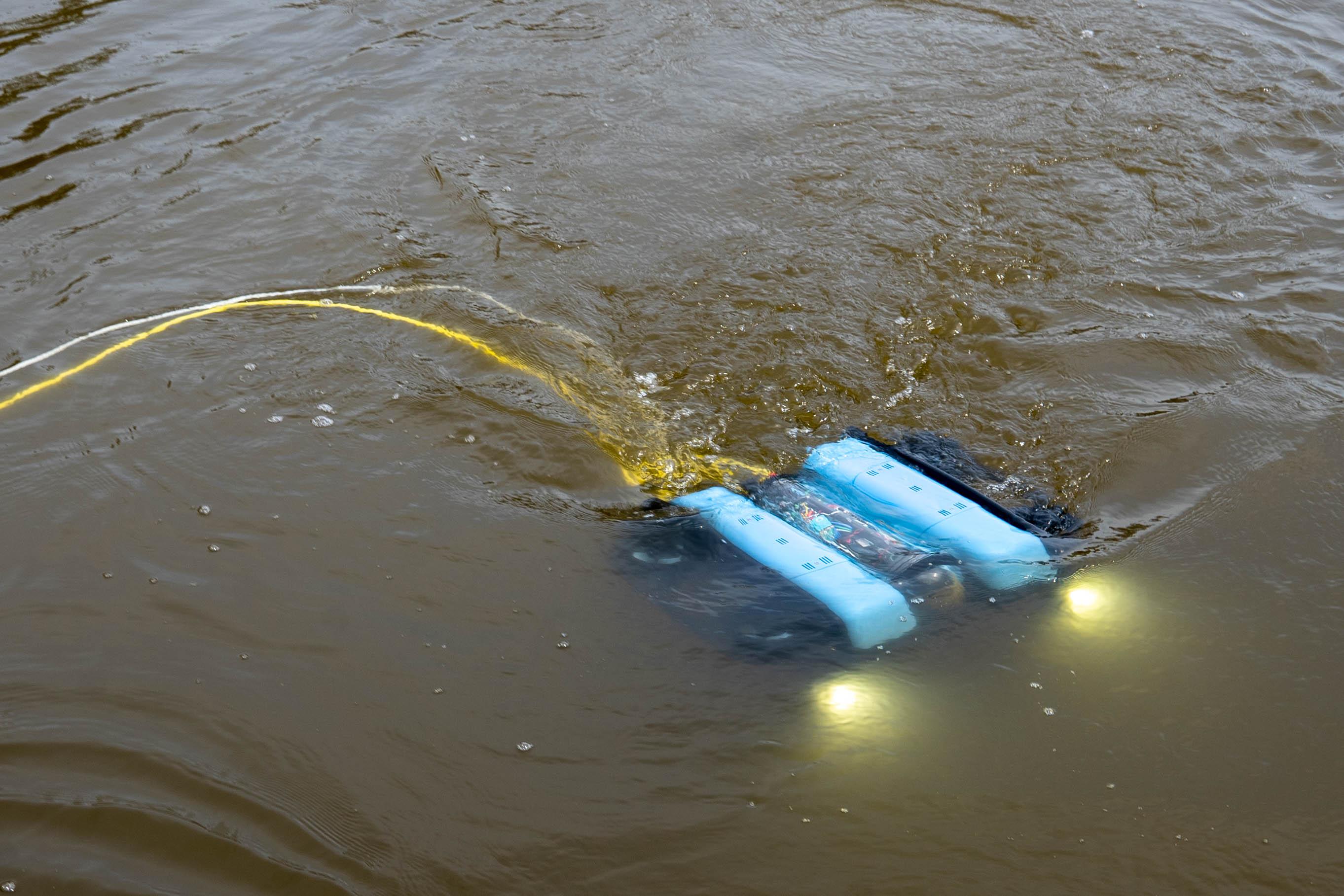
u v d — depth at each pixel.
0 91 7.91
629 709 3.62
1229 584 4.13
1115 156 7.45
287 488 4.62
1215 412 5.14
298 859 3.13
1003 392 5.33
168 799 3.28
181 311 5.77
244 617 3.96
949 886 3.08
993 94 8.27
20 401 5.09
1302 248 6.47
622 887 3.09
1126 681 3.71
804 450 4.99
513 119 7.86
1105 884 3.08
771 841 3.22
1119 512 4.55
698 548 4.29
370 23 9.23
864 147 7.52
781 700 3.64
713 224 6.71
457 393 5.26
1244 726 3.55
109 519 4.42
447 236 6.54
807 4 9.83
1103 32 9.33
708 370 5.50
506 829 3.24
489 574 4.19
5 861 3.06
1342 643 3.86
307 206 6.75
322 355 5.48
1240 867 3.12
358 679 3.72
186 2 9.52
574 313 5.90
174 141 7.39
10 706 3.57
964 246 6.46
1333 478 4.71
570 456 4.87
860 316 5.89
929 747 3.49
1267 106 8.16
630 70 8.59
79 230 6.41
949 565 4.10
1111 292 6.07
